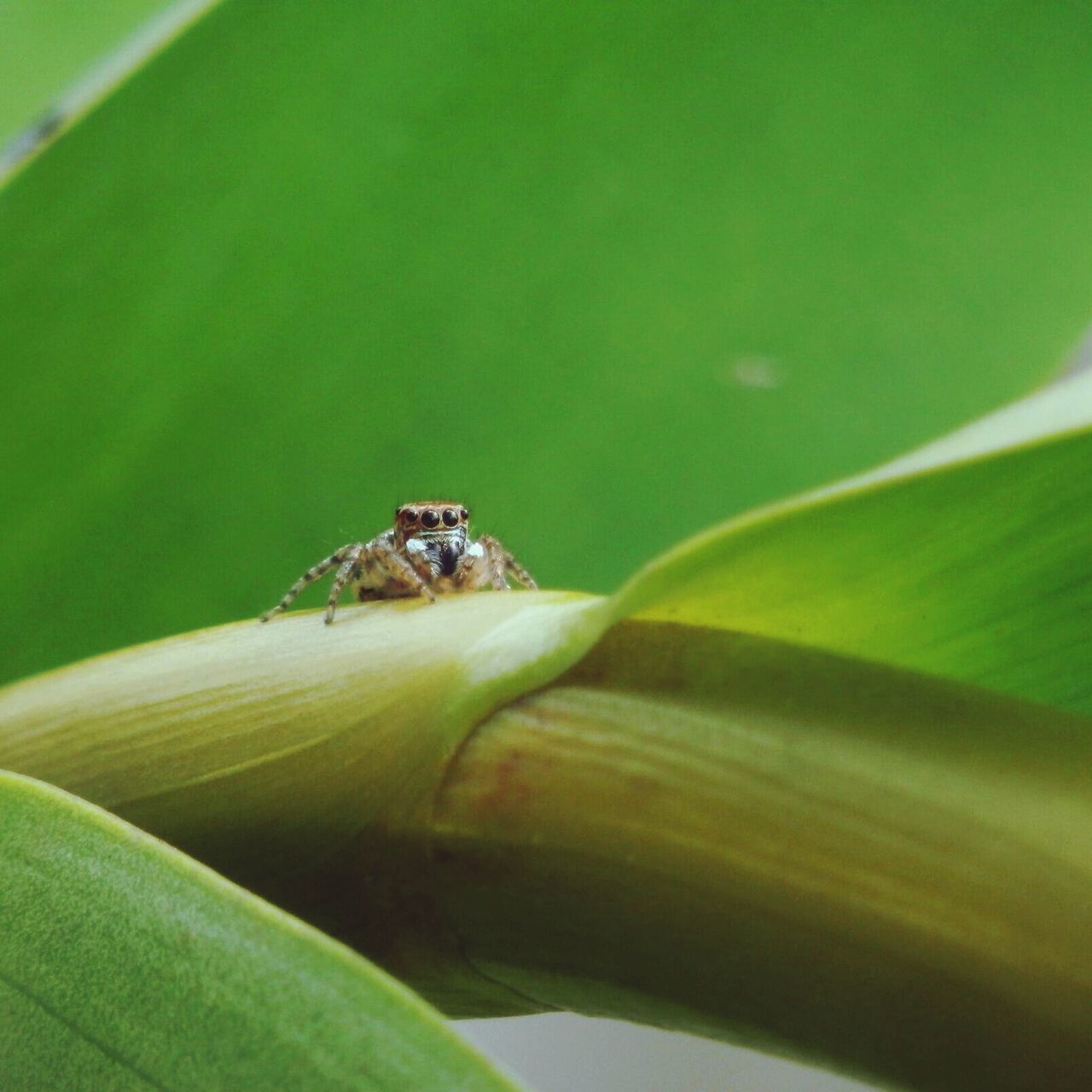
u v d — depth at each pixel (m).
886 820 0.11
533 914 0.12
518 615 0.13
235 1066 0.09
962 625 0.13
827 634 0.13
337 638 0.13
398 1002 0.09
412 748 0.13
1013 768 0.11
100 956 0.10
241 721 0.13
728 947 0.11
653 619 0.13
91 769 0.13
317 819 0.13
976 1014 0.11
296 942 0.10
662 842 0.12
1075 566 0.12
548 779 0.12
